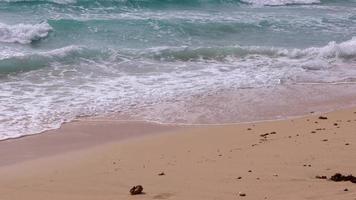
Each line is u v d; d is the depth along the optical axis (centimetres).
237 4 3156
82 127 1370
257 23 2684
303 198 714
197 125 1395
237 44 2336
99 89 1666
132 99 1587
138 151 1132
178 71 1894
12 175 991
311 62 2034
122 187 841
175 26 2522
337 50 2145
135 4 2875
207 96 1628
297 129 1246
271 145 1064
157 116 1463
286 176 827
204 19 2689
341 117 1391
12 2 2686
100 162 1045
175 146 1159
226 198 739
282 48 2200
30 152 1194
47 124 1378
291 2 3331
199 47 2133
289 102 1600
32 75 1773
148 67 1923
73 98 1576
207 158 995
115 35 2348
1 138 1273
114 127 1374
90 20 2459
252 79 1817
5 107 1477
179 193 779
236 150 1048
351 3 3453
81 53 1977
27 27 2253
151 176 885
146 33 2411
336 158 924
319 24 2772
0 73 1764
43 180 928
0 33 2192
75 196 816
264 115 1480
